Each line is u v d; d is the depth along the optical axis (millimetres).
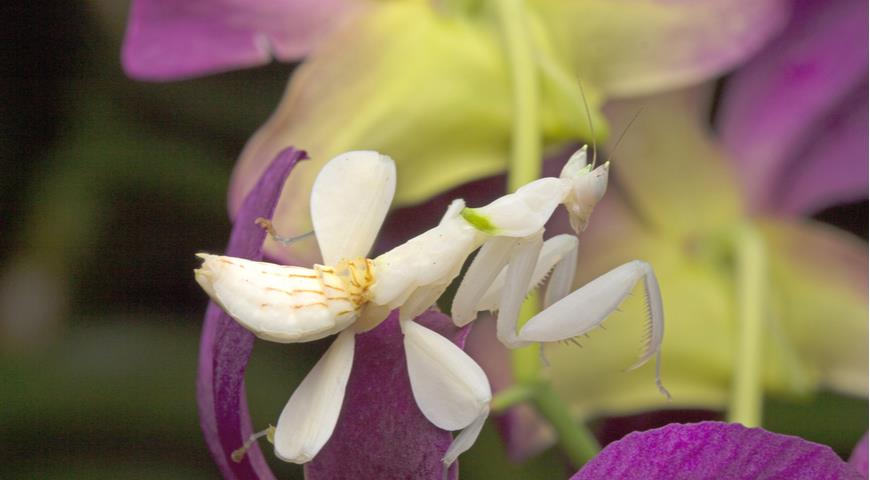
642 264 271
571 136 305
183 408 397
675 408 329
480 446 365
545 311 272
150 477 391
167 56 314
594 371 327
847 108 343
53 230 421
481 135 304
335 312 253
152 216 427
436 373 254
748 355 320
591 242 337
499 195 318
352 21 306
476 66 304
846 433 366
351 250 257
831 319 339
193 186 425
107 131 429
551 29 313
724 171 340
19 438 387
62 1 415
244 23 315
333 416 252
